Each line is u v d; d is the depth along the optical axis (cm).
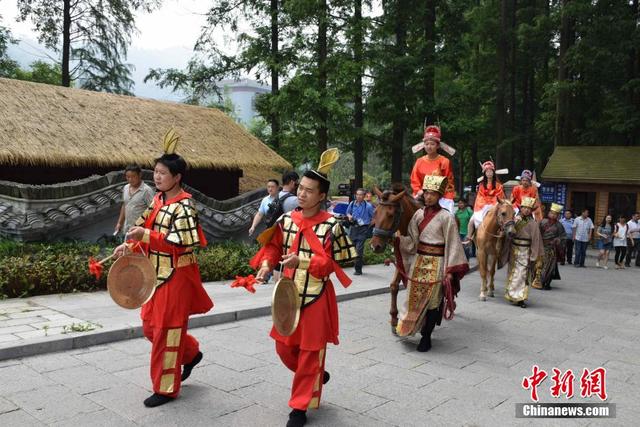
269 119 2012
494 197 996
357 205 1163
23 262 771
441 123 1984
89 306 704
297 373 389
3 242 905
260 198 1272
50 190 946
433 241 624
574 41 2516
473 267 1423
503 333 716
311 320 386
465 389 489
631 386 514
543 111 3116
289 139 1938
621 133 2536
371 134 2103
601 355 620
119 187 1038
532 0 2845
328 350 600
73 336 557
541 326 766
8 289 743
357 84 1922
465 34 2366
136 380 471
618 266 1694
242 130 1539
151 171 1083
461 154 3005
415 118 2008
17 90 1173
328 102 1683
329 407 434
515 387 499
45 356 528
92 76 2255
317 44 1792
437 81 2341
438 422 412
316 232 392
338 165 4056
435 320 614
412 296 622
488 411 438
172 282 407
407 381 504
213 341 611
